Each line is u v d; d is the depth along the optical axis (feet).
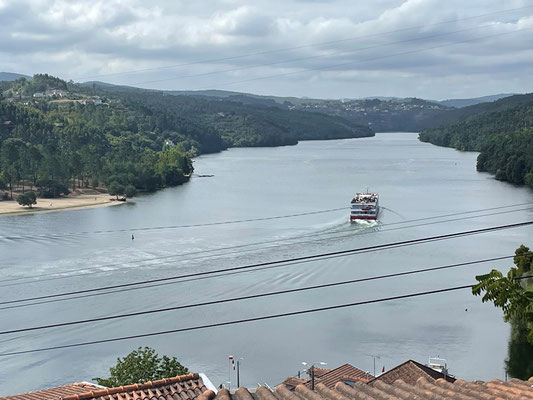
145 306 335.88
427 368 211.41
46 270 419.95
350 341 285.23
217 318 316.19
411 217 599.98
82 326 305.32
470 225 551.59
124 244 501.56
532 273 191.93
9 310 333.01
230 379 247.29
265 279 387.34
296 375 249.55
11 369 256.93
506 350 273.33
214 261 437.17
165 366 198.70
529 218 579.07
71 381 246.06
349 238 507.71
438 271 400.67
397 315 319.47
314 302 341.82
